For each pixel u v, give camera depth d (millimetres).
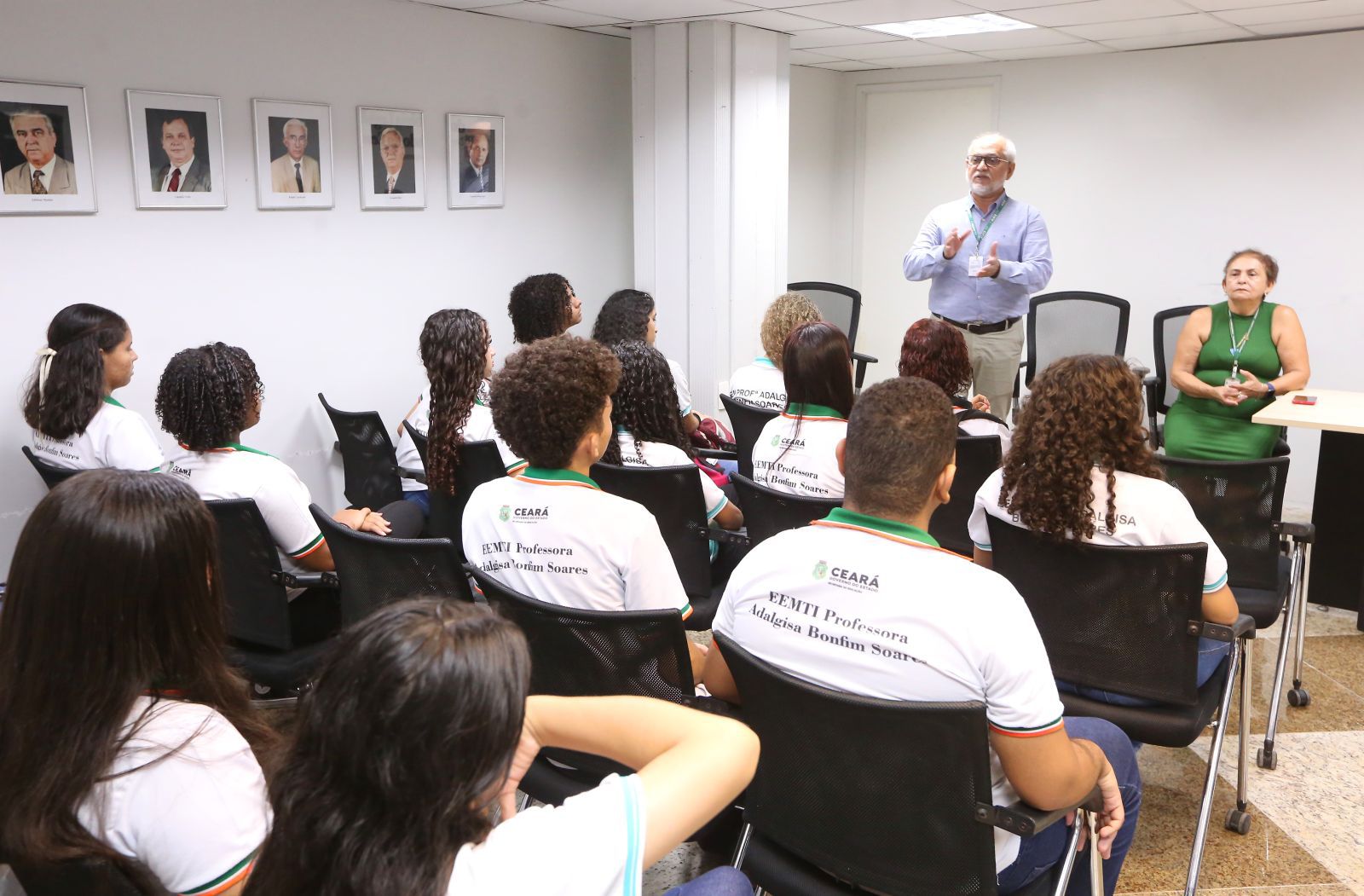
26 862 1052
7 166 3334
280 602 2357
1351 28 5316
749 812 1571
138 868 1046
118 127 3625
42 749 1052
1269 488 2594
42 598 1057
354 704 725
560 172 5488
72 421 2842
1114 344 5234
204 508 1150
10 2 3287
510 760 777
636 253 5602
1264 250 5832
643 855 805
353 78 4395
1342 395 4195
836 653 1437
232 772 1094
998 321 5285
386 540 1986
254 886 760
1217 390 4203
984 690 1373
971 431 3072
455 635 751
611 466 2545
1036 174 6625
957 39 5703
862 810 1429
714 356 5500
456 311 2994
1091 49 6074
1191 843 2475
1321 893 2287
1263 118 5703
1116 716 2080
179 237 3871
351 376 4613
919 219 7234
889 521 1466
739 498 2518
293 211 4258
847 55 6359
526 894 764
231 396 2414
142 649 1082
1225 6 4664
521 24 5117
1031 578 2088
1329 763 2848
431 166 4801
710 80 5141
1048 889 1600
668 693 1696
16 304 3436
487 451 2857
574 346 1869
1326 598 3977
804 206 7270
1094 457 1992
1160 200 6156
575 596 1843
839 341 2613
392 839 723
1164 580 1927
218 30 3879
